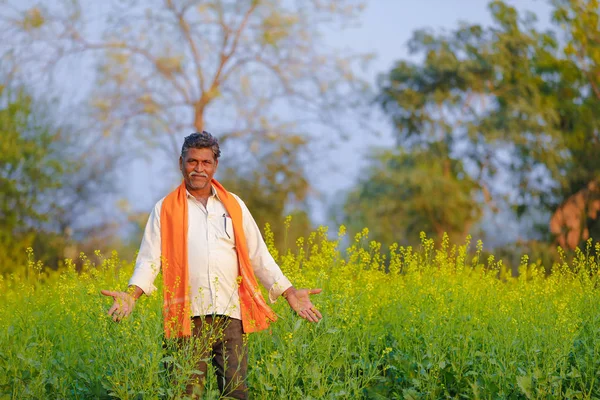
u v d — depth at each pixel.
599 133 29.94
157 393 4.47
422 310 5.95
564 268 6.91
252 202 26.98
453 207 29.78
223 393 4.46
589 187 29.19
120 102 26.70
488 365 5.21
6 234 17.59
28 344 5.30
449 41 32.72
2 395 4.93
